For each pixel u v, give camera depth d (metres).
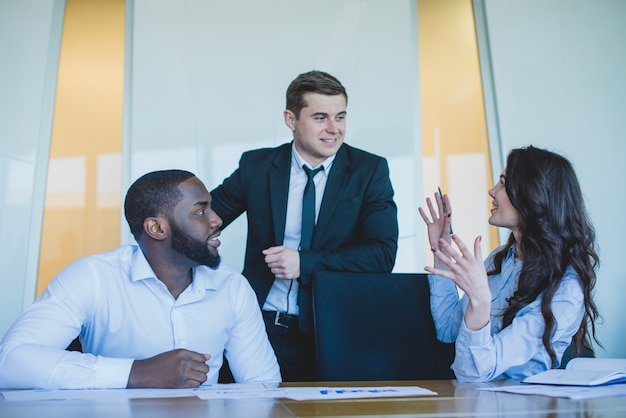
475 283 1.56
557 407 1.02
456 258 1.56
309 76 2.22
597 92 3.78
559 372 1.47
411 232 3.67
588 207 3.69
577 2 3.82
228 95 3.68
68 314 1.62
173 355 1.39
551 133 3.75
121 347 1.71
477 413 0.96
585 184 3.71
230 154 3.65
